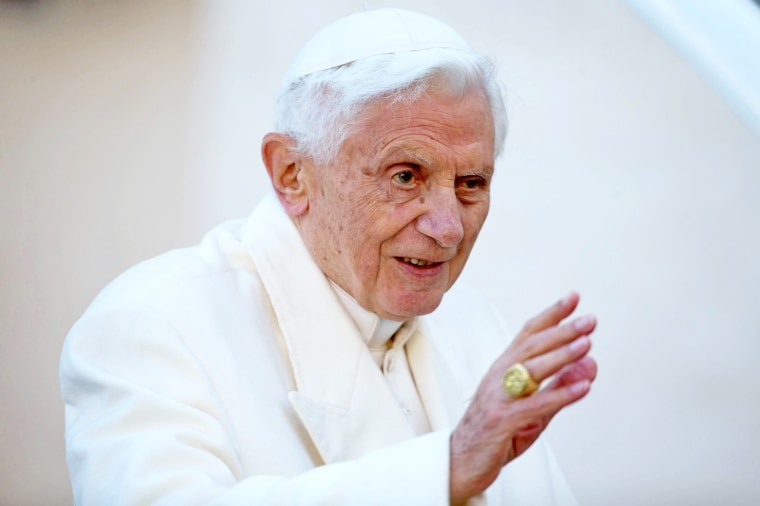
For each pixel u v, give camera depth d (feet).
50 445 38.45
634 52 45.96
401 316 24.49
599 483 44.19
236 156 41.91
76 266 39.70
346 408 23.85
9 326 38.68
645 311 45.44
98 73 40.93
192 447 20.49
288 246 25.21
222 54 42.29
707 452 44.86
